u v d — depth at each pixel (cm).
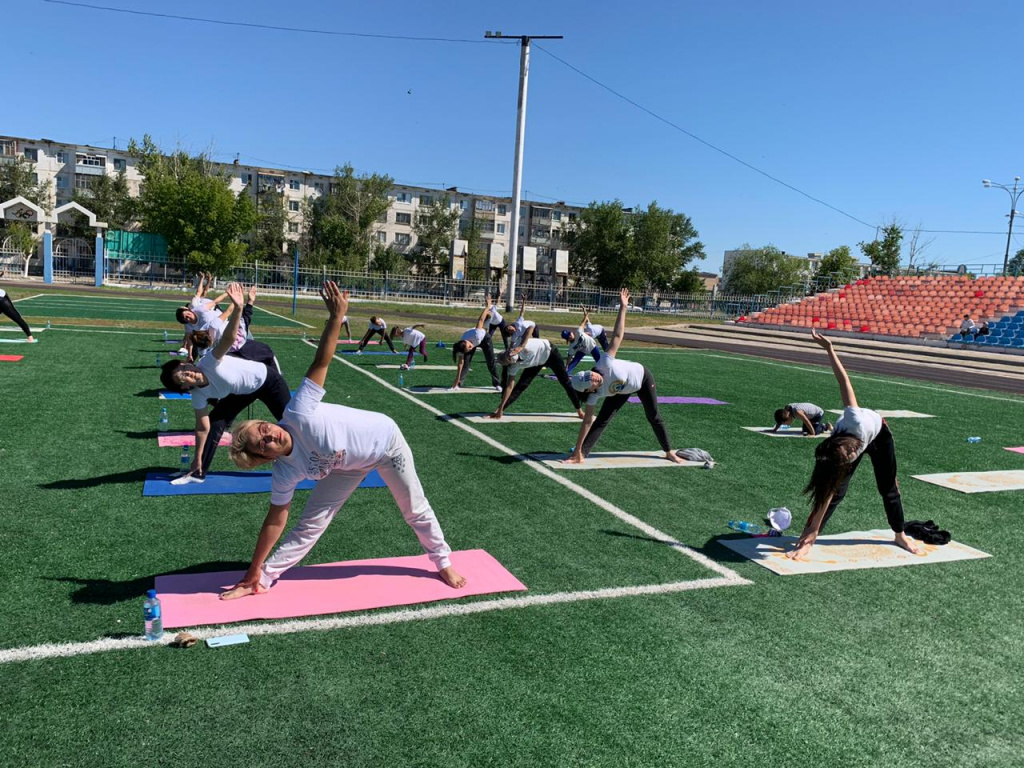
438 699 299
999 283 3186
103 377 1056
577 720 291
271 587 397
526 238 7894
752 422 1028
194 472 586
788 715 304
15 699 283
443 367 1450
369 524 512
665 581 441
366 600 388
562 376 966
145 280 5019
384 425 373
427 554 447
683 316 4869
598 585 429
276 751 260
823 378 1692
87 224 5934
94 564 418
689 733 287
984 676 347
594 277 7262
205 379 557
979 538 564
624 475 687
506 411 995
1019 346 2600
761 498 639
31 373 1048
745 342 3019
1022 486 729
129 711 279
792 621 396
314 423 352
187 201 4697
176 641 331
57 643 327
